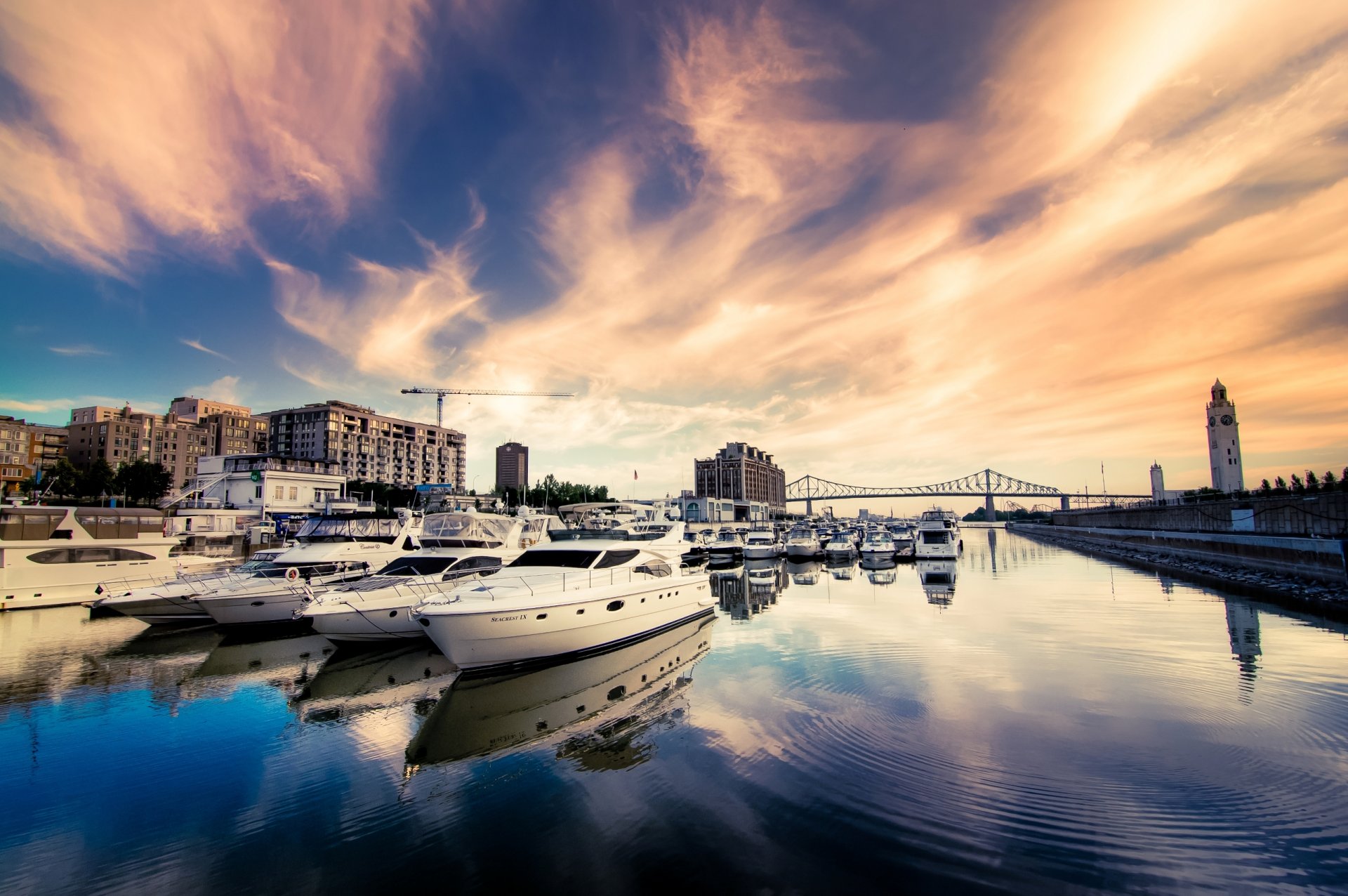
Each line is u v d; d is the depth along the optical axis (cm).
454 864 630
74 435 11138
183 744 962
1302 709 981
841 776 780
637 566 1641
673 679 1224
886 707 1020
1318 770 765
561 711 1077
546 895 577
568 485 11262
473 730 1004
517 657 1317
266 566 2009
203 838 688
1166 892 544
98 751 941
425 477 13988
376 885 598
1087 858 593
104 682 1330
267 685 1294
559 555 1606
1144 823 651
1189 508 5019
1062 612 1911
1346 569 2167
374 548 2145
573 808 734
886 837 639
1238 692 1072
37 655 1598
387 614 1575
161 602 1825
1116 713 972
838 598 2289
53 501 6769
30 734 1012
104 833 703
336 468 7506
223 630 1856
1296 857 589
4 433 10612
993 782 750
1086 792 719
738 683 1188
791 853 620
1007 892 548
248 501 5659
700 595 1839
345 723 1053
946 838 634
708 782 781
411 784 812
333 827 708
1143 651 1372
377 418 13062
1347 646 1405
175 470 11575
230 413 13525
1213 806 684
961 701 1045
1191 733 886
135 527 2455
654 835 668
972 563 3925
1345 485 4506
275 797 784
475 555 1816
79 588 2303
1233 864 580
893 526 7419
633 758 862
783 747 876
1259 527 3938
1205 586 2491
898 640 1516
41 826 718
